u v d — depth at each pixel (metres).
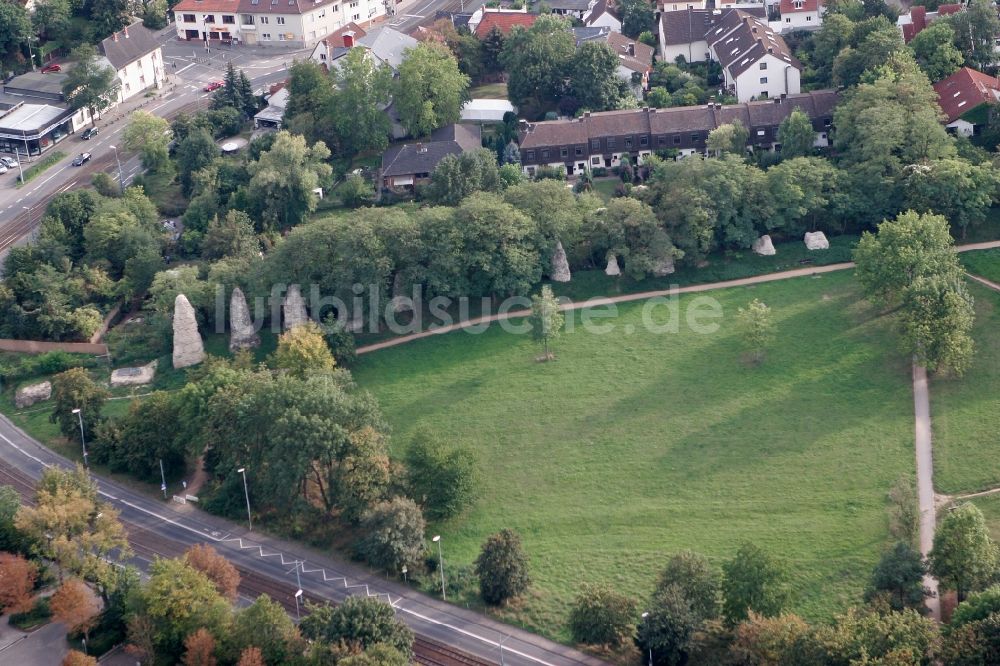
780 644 175.25
